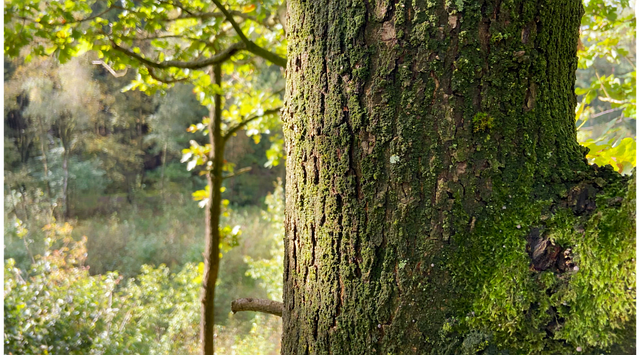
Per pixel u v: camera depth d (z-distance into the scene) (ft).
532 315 2.35
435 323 2.49
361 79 2.58
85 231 31.81
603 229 2.30
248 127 12.02
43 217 32.48
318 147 2.77
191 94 44.19
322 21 2.70
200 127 12.41
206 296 10.91
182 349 17.94
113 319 16.70
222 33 9.57
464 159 2.49
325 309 2.79
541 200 2.51
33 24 7.08
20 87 32.19
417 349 2.51
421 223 2.51
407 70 2.49
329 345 2.79
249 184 48.21
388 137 2.54
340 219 2.69
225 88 12.19
